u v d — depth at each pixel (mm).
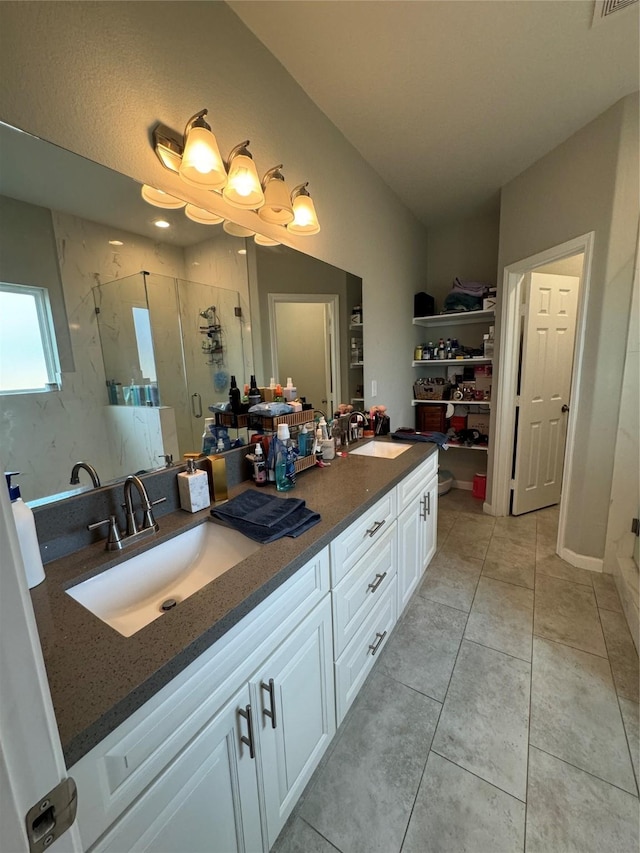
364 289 2400
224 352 1448
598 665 1509
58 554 915
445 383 3418
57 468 931
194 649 636
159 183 1117
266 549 945
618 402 2023
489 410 3301
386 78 1627
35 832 298
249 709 786
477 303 3102
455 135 2066
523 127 2016
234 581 806
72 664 595
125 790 555
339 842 973
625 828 976
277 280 1676
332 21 1338
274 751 885
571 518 2289
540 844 952
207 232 1326
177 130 1137
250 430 1578
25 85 803
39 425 896
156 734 597
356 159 2195
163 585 1021
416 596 2002
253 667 799
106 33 937
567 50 1499
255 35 1388
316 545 981
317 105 1793
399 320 2986
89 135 929
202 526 1154
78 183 935
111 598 898
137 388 1133
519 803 1041
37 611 724
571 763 1142
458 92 1729
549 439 3041
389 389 2867
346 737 1249
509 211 2609
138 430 1138
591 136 1981
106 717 507
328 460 1776
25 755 292
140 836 580
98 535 999
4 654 278
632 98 1777
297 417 1683
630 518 2057
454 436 3412
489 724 1277
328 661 1118
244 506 1201
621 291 1947
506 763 1148
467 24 1364
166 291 1205
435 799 1060
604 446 2100
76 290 960
